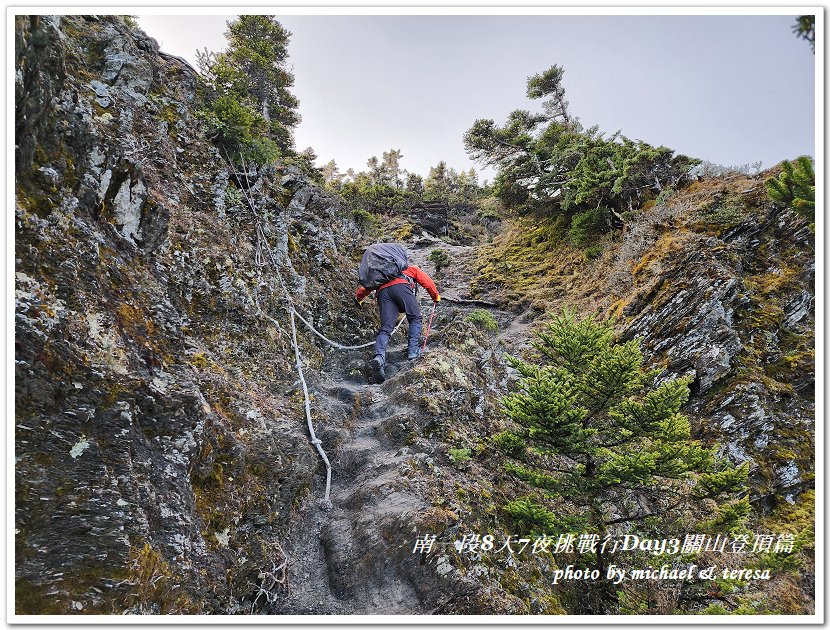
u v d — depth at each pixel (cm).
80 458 288
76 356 305
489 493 489
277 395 562
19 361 270
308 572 427
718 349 720
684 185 1170
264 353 587
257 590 388
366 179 3453
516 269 1437
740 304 764
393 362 764
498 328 1089
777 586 465
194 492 373
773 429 638
